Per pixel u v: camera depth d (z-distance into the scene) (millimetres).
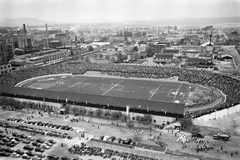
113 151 115062
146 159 107125
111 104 166625
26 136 132375
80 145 122438
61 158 108938
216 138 123562
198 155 107812
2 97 192500
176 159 104500
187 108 173250
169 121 149000
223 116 152875
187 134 131250
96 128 143375
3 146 123000
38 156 112000
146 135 132250
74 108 168375
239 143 119312
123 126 146500
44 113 170500
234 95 188125
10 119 156750
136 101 167000
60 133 136500
